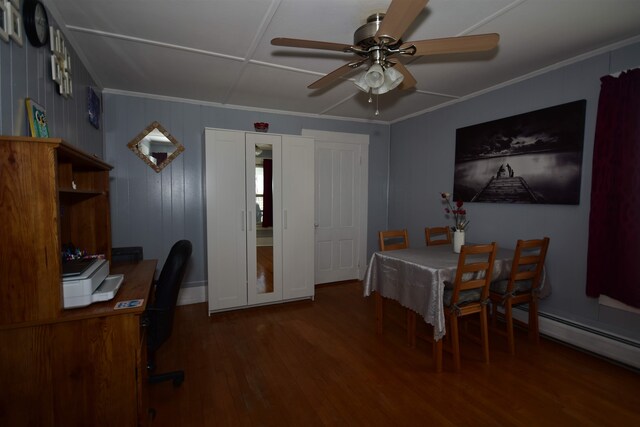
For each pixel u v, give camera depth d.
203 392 2.05
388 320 3.24
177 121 3.59
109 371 1.44
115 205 3.40
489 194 3.24
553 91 2.70
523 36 2.20
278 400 1.97
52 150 1.28
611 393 2.03
